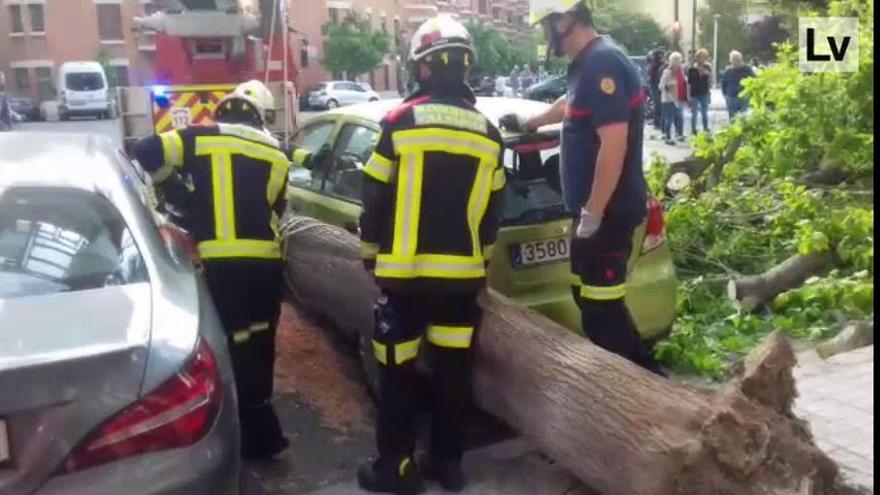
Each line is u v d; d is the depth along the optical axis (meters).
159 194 4.38
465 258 3.86
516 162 4.86
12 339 2.68
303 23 46.78
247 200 4.19
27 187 3.41
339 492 4.11
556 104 4.80
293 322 6.00
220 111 4.43
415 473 4.07
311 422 4.84
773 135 7.94
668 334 5.29
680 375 5.25
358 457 4.47
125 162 4.06
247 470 4.34
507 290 4.56
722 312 6.25
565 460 3.75
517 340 3.98
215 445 2.82
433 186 3.79
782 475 3.02
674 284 4.89
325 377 5.36
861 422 4.34
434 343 4.02
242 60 10.86
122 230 3.32
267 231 4.25
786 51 8.11
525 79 39.16
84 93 37.53
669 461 3.09
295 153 5.32
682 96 17.72
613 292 4.32
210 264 4.14
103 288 3.04
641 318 4.75
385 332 3.93
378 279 3.88
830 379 4.89
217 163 4.16
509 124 5.01
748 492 3.00
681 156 15.14
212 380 2.87
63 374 2.56
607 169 4.03
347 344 5.71
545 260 4.65
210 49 10.80
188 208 4.34
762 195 7.86
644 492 3.22
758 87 8.12
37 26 43.53
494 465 4.30
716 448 3.03
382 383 4.00
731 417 3.05
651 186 8.21
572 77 4.16
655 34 34.16
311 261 5.41
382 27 52.00
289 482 4.22
